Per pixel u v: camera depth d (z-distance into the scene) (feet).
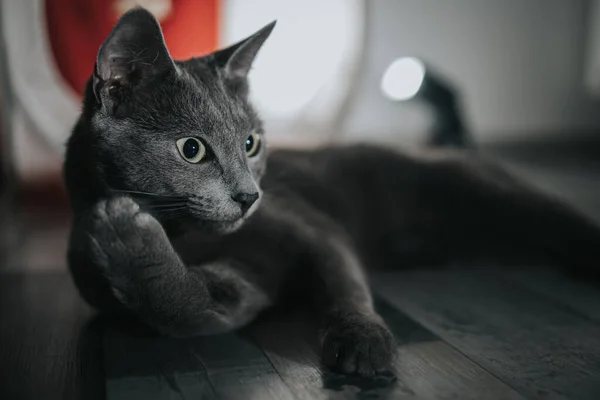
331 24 3.16
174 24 2.68
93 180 1.62
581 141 4.11
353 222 2.25
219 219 1.59
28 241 2.49
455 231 2.36
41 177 3.19
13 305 1.86
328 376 1.43
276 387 1.38
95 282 1.65
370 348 1.44
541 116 4.08
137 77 1.60
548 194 2.19
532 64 3.99
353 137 3.64
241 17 2.98
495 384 1.39
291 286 1.85
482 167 2.30
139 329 1.68
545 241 2.14
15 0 2.68
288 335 1.64
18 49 2.74
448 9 3.78
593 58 4.03
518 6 3.88
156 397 1.35
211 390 1.37
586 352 1.54
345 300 1.64
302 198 2.11
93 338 1.64
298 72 3.17
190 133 1.58
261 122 1.81
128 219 1.44
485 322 1.72
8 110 2.72
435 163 2.29
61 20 2.68
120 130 1.56
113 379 1.42
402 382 1.40
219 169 1.60
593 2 3.95
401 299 1.89
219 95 1.67
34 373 1.46
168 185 1.57
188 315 1.51
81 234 1.62
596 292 1.95
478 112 4.00
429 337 1.62
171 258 1.48
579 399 1.33
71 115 2.87
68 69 2.73
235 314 1.61
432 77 3.40
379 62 3.76
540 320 1.73
